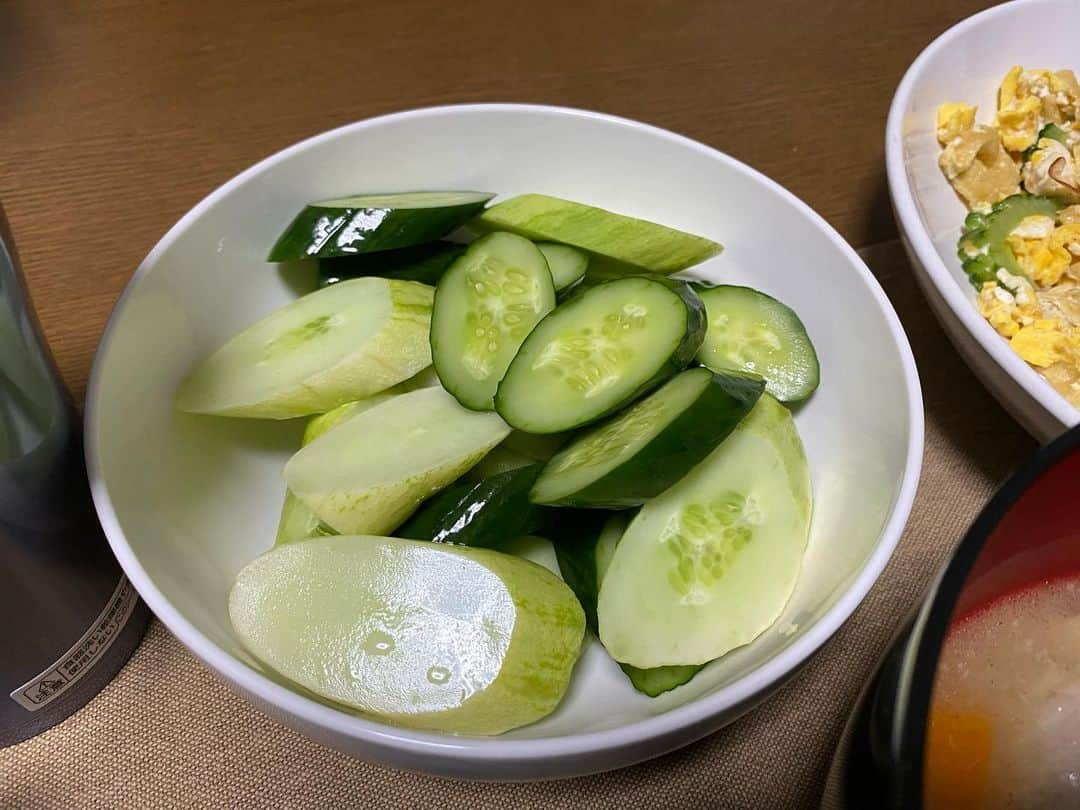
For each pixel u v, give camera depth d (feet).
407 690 0.49
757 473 0.58
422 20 0.93
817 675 0.63
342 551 0.54
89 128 0.83
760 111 0.94
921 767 0.29
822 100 0.96
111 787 0.58
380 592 0.52
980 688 0.39
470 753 0.43
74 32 0.86
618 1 0.98
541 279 0.66
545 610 0.52
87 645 0.59
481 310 0.65
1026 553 0.39
